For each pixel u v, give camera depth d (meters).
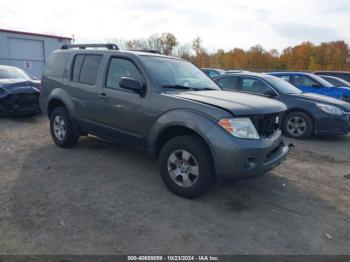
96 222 3.28
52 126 5.91
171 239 3.04
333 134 7.38
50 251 2.79
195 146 3.66
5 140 6.39
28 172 4.61
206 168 3.64
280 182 4.60
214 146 3.48
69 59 5.59
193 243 2.99
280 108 4.04
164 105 3.98
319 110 7.32
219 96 4.09
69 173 4.61
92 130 5.13
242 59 60.66
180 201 3.82
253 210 3.69
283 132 7.91
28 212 3.44
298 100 7.61
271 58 60.28
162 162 4.01
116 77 4.70
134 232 3.12
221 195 4.04
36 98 8.90
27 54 23.64
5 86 8.55
